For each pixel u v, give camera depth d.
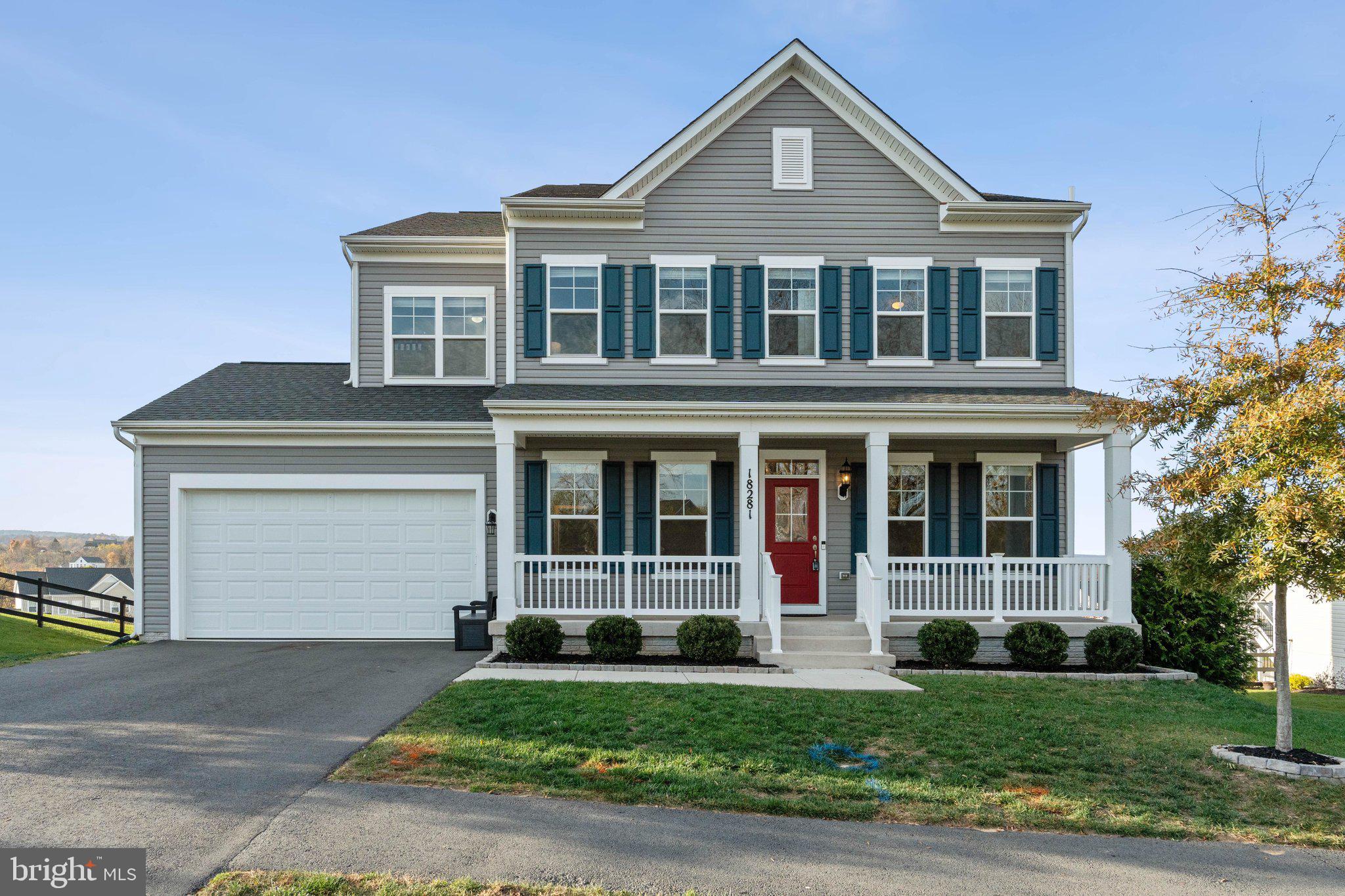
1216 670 14.09
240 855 5.36
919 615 13.80
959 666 12.69
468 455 15.02
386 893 4.92
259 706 9.03
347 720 8.45
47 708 8.92
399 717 8.61
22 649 13.77
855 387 14.87
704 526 15.21
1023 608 14.39
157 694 9.62
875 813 6.48
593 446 15.20
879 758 7.75
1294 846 6.20
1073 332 15.20
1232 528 8.40
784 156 15.20
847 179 15.21
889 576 13.91
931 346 15.05
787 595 15.22
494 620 13.22
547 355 14.92
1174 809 6.82
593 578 14.12
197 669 11.41
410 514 14.98
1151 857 5.91
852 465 15.29
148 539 14.69
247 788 6.50
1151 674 12.21
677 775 7.02
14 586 39.84
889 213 15.20
